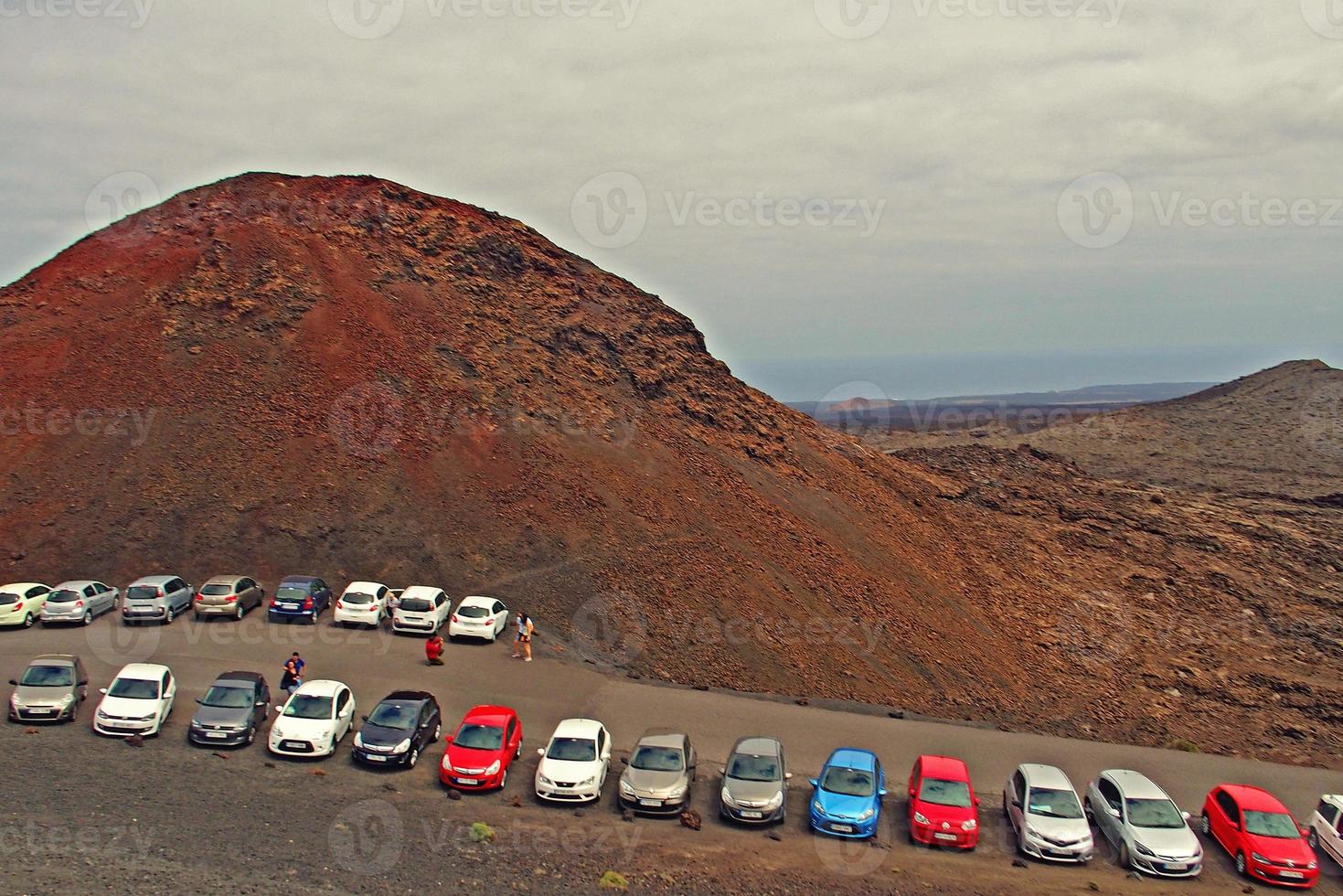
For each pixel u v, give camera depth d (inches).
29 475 1721.2
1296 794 1253.7
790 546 1838.1
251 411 1840.6
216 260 2091.5
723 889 839.7
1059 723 1560.0
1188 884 917.8
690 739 1189.1
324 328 2009.1
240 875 793.6
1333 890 925.2
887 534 2075.5
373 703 1227.2
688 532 1771.7
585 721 1091.9
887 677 1551.4
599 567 1646.2
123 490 1705.2
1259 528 2743.6
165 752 1052.5
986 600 1985.7
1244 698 1793.8
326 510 1699.1
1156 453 4507.9
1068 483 3093.0
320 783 1001.5
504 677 1344.7
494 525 1704.0
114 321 2006.6
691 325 2480.3
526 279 2330.2
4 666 1283.2
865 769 1018.7
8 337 1995.6
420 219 2331.4
